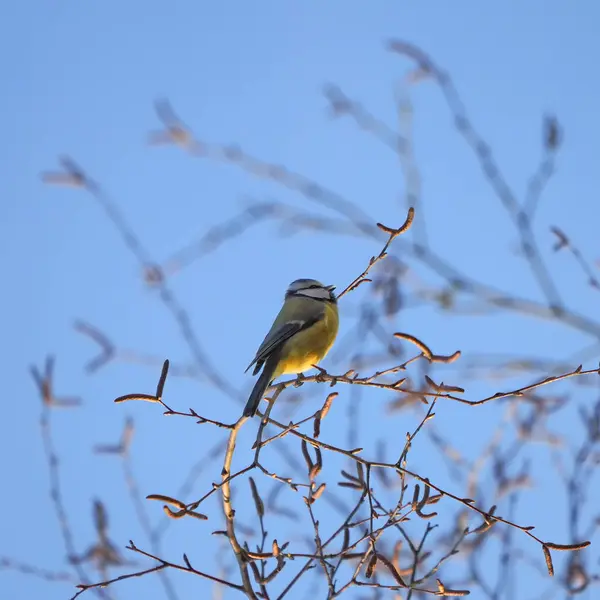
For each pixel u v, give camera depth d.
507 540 10.91
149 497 8.33
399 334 8.84
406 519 8.66
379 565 10.34
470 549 10.84
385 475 11.18
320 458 8.88
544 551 8.44
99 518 10.52
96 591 10.07
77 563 10.34
